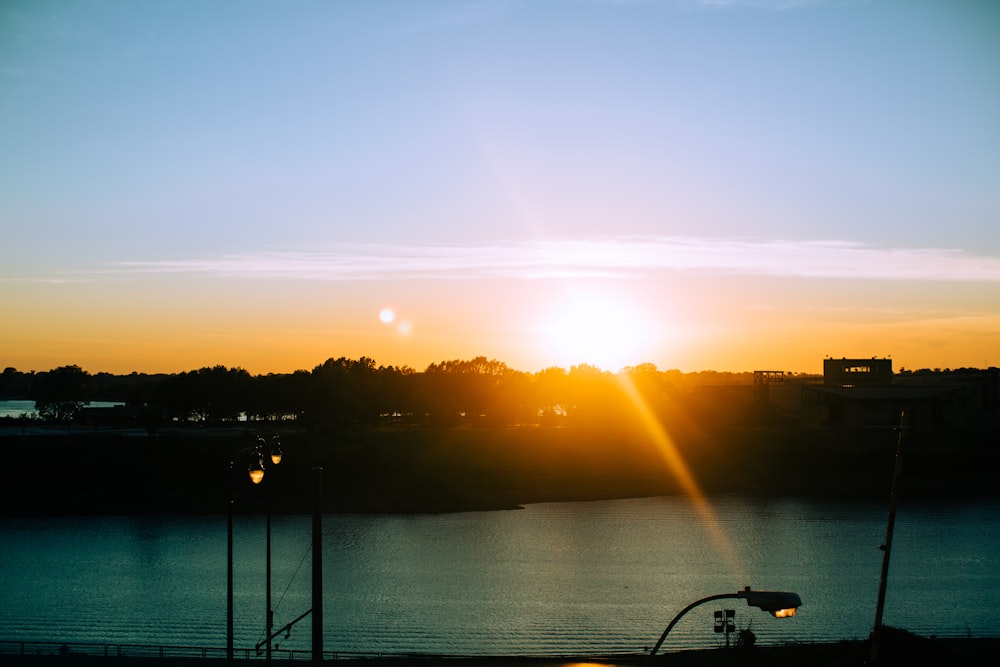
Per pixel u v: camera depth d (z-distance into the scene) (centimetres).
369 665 3847
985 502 13662
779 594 3275
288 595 8094
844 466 16350
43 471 15362
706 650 5503
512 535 11069
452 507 13425
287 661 3916
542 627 6950
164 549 10500
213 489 14938
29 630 7050
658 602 7725
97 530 11969
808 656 5156
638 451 17050
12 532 11856
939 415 18725
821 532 11025
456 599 7869
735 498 14125
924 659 5125
